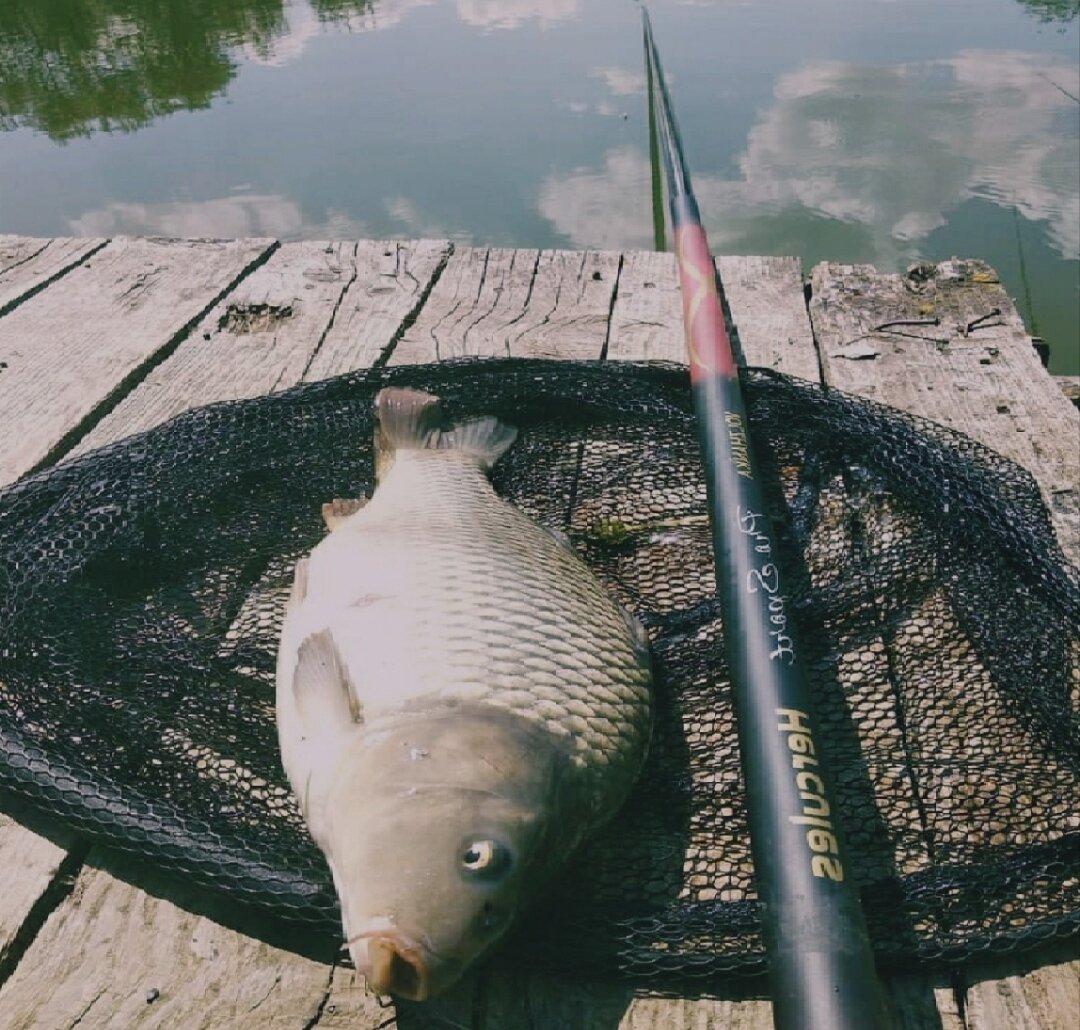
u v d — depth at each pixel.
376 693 0.38
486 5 2.90
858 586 0.49
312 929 0.36
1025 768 0.41
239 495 0.56
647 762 0.42
